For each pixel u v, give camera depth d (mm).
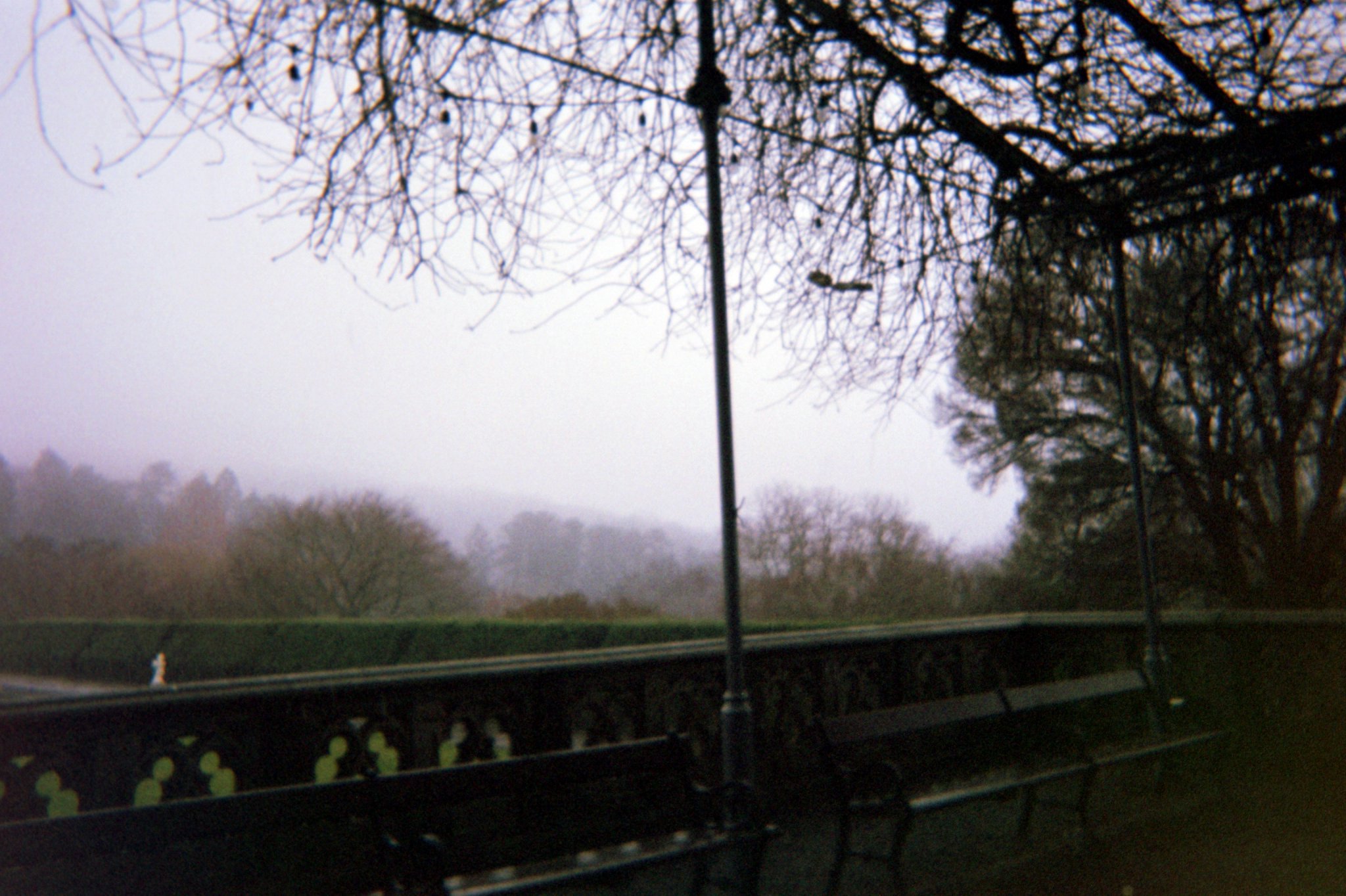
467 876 3691
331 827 4430
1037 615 9500
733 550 5074
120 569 56594
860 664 7648
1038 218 6387
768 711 6863
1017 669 9406
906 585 31438
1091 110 5840
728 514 5074
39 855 3004
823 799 7027
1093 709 8805
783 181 6258
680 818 4883
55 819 3066
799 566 33125
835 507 33219
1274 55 5395
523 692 5551
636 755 4582
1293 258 6277
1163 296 7527
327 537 46875
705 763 6457
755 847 4438
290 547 47219
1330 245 6273
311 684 4688
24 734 3838
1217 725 8633
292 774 4629
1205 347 7043
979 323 6703
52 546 62312
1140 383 15516
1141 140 5711
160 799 4215
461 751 5293
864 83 5691
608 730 5910
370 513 47219
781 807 6797
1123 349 7898
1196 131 5680
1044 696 6539
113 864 3510
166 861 3705
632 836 4844
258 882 4098
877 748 7535
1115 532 19438
